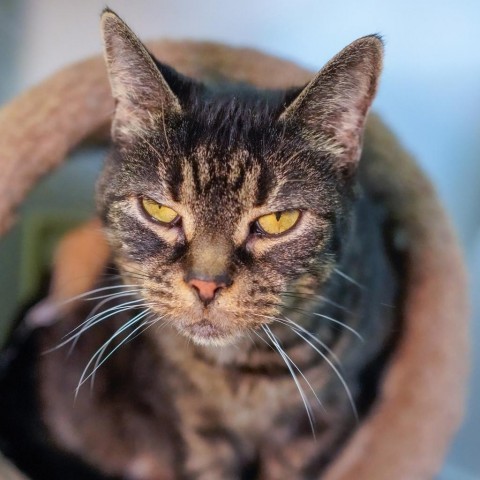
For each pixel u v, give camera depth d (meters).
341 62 0.42
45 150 0.50
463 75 0.57
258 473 0.50
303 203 0.42
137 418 0.51
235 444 0.50
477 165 0.58
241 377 0.47
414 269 0.51
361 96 0.43
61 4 0.58
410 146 0.57
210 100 0.43
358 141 0.44
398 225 0.52
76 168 0.60
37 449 0.52
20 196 0.49
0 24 0.58
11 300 0.59
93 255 0.55
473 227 0.59
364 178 0.52
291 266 0.43
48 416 0.53
